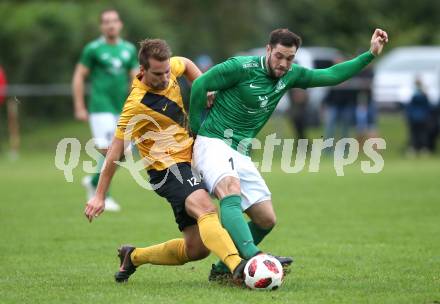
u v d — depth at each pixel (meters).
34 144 61.59
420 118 54.91
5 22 71.00
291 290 16.34
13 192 36.31
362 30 96.00
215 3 95.88
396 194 35.06
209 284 17.27
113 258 20.88
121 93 31.23
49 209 30.58
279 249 22.05
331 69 18.06
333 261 20.14
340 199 33.53
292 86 17.91
